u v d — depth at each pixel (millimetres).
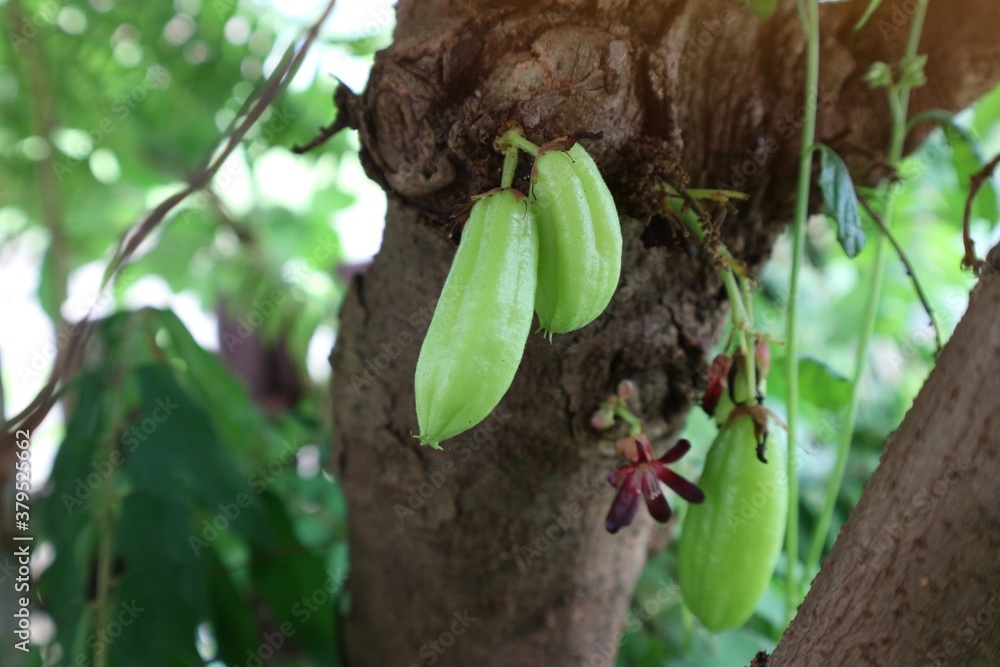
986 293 290
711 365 393
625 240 364
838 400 524
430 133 341
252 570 521
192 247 835
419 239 373
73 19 770
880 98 396
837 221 367
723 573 378
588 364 385
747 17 358
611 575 451
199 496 478
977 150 423
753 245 405
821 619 311
